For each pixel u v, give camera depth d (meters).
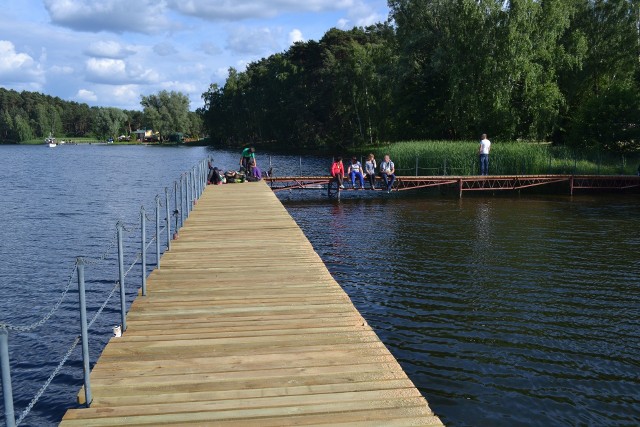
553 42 38.03
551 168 31.44
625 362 8.07
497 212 23.05
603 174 30.78
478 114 39.16
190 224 12.70
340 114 73.31
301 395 4.47
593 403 6.94
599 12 42.25
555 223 20.00
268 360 5.16
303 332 5.89
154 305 6.80
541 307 10.45
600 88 42.16
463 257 14.59
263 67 101.94
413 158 31.80
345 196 29.56
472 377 7.60
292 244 10.47
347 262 14.19
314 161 58.16
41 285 12.90
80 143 149.00
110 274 13.73
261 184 22.97
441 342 8.80
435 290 11.60
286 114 85.00
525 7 36.44
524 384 7.41
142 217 7.21
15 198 29.77
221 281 7.88
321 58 79.31
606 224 19.70
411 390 4.56
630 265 13.58
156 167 56.72
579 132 36.56
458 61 40.06
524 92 37.66
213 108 120.38
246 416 4.14
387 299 11.02
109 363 5.08
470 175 29.78
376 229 19.14
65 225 21.00
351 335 5.80
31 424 6.98
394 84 47.16
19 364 8.66
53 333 9.90
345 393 4.50
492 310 10.29
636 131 34.00
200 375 4.83
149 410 4.23
